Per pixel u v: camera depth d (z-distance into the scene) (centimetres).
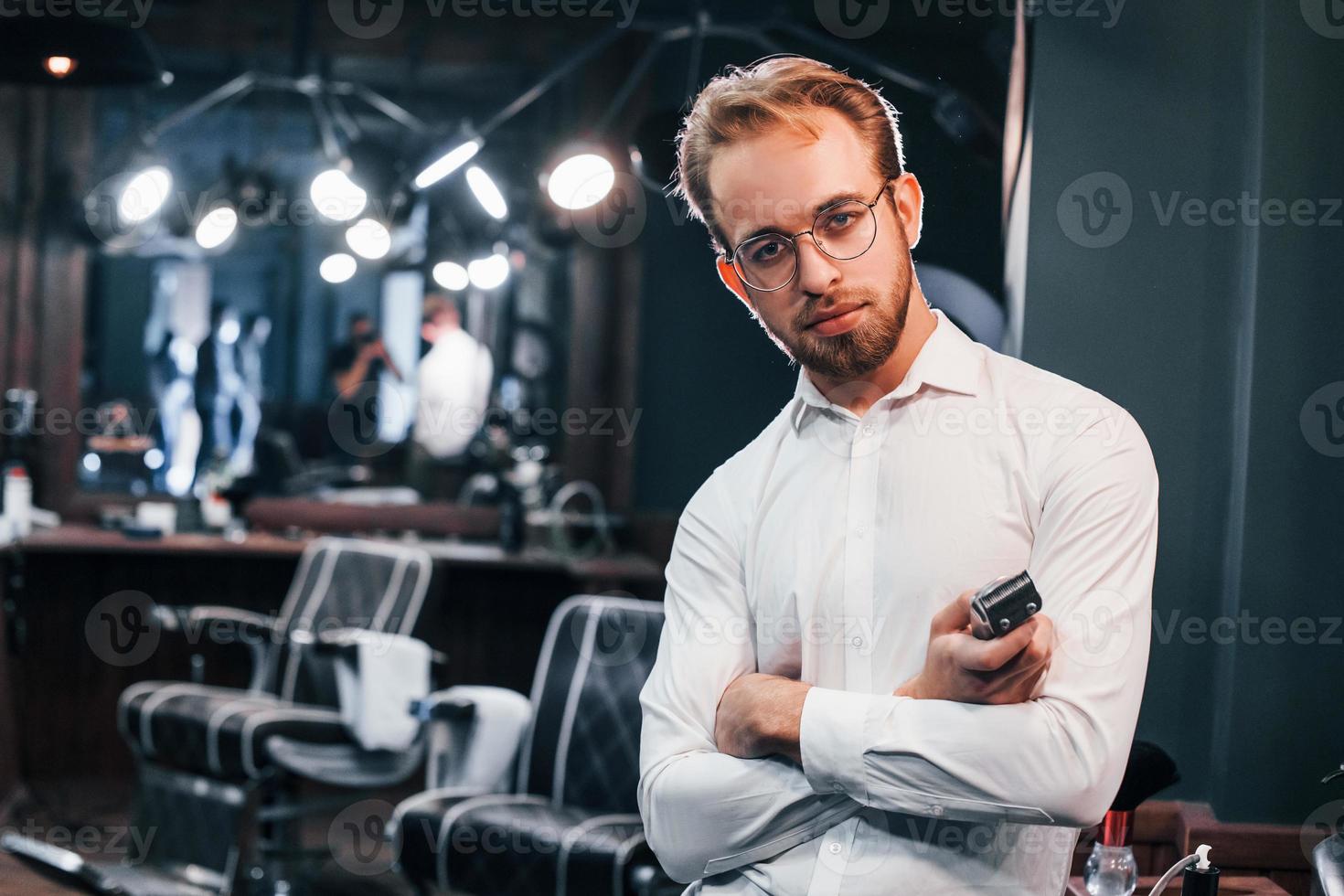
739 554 142
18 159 489
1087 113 217
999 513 129
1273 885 199
